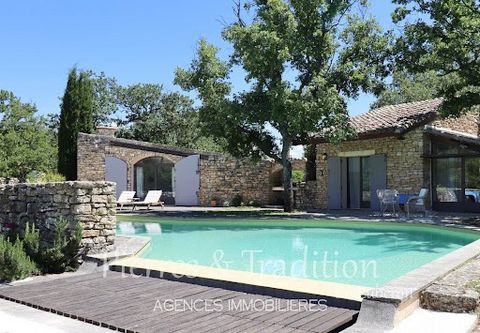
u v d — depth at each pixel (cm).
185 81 1820
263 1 1730
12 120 2870
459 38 1416
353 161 1973
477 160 1611
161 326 457
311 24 1691
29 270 704
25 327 465
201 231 1363
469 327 427
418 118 1683
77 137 2552
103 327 464
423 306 491
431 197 1727
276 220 1485
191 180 2412
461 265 614
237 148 1889
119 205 2084
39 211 872
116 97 4138
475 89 1524
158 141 3947
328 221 1430
